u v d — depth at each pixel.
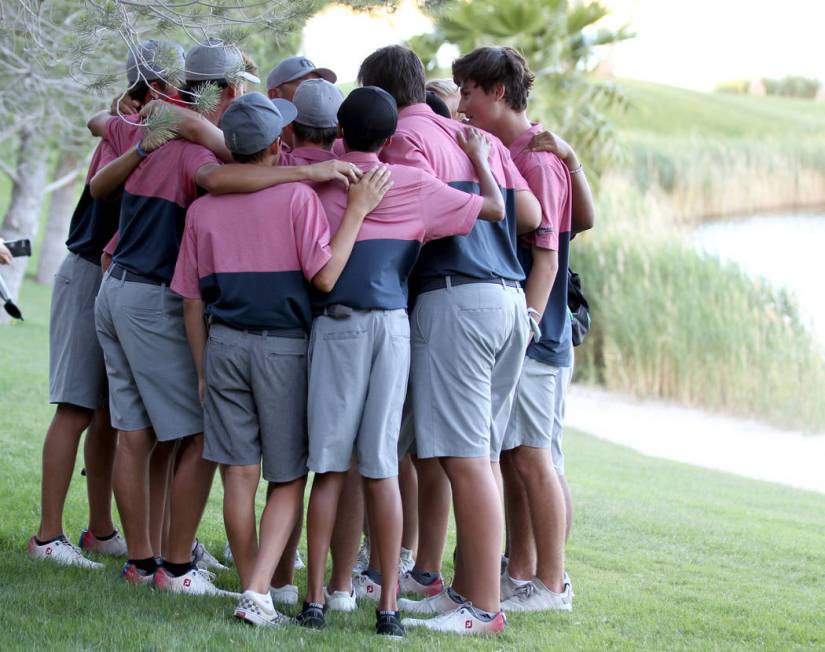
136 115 8.38
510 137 8.34
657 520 13.01
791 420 24.75
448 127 7.71
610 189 34.47
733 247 42.44
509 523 8.72
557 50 32.31
